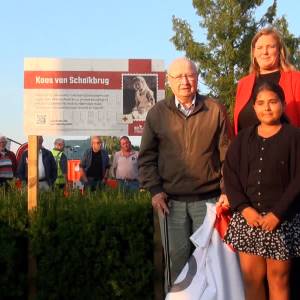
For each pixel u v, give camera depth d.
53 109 6.18
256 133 4.42
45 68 6.18
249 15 27.64
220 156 4.94
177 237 4.98
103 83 6.23
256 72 4.98
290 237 4.20
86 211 5.76
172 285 4.74
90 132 6.23
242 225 4.35
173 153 4.94
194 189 4.92
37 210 5.83
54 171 12.09
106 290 5.71
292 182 4.16
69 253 5.70
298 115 4.78
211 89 27.20
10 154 13.64
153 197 5.00
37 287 5.79
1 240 5.70
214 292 4.46
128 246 5.78
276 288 4.32
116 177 12.52
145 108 6.25
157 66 6.27
